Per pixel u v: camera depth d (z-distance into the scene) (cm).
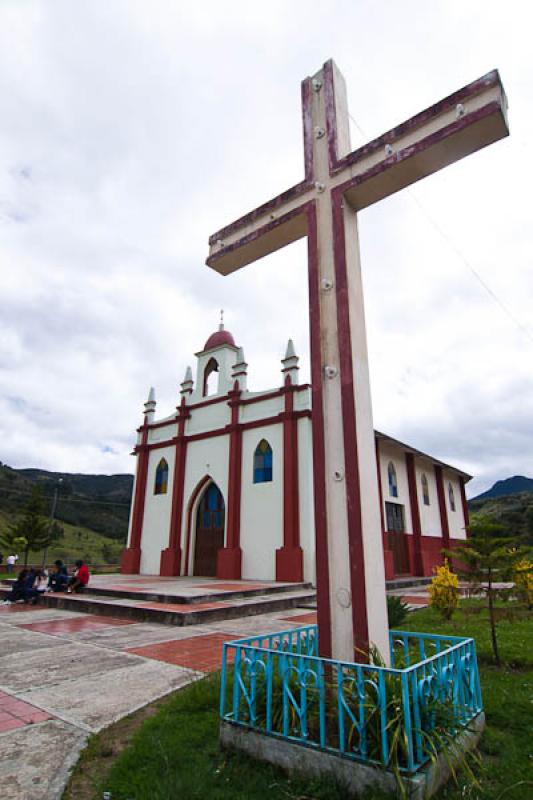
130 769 315
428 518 2369
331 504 407
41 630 836
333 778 283
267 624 897
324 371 440
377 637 371
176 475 2017
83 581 1255
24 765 325
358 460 400
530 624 850
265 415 1777
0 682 513
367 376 443
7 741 362
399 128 448
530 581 608
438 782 281
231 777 301
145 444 2217
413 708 286
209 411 2014
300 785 288
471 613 634
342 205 475
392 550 2031
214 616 945
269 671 329
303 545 1529
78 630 834
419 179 459
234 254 572
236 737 332
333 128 505
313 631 453
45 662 599
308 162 514
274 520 1630
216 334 2166
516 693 459
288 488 1594
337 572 390
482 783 296
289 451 1631
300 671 314
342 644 373
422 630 802
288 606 1152
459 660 357
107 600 1099
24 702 448
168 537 1986
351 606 375
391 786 262
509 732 375
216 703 422
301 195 511
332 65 530
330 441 421
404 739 272
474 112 401
